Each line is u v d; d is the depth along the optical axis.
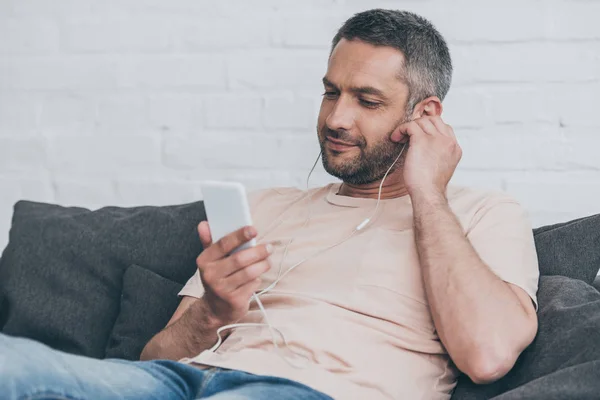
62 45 2.80
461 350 1.68
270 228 2.07
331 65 2.04
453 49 2.49
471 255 1.76
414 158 1.92
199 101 2.69
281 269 1.91
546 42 2.44
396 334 1.76
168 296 2.14
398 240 1.89
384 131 1.99
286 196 2.14
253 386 1.54
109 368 1.48
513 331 1.68
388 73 1.98
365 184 2.06
